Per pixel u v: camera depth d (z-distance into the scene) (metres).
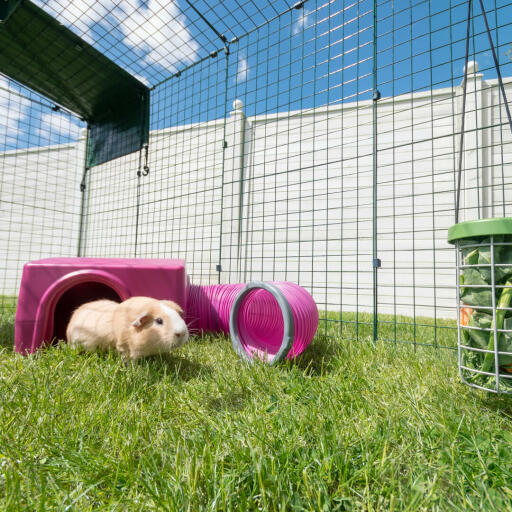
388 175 6.20
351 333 3.12
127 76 4.52
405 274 6.03
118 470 0.94
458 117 5.75
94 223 7.74
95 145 5.50
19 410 1.29
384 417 1.28
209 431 1.18
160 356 1.91
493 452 1.04
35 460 1.01
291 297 2.13
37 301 2.27
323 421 1.21
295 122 6.69
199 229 6.79
